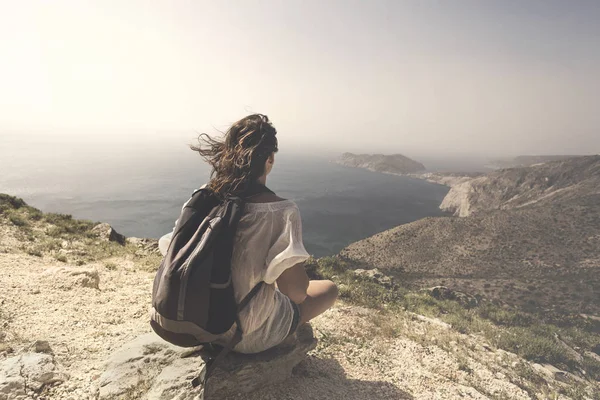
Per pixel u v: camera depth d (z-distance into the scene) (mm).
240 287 1646
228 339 1867
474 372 4789
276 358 2406
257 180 1725
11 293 4297
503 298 85438
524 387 4988
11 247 8352
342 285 9289
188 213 1665
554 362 7402
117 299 4855
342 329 5125
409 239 145000
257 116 1760
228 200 1629
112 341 3348
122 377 2289
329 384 3057
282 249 1607
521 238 135625
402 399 3215
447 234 145625
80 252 9211
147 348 2516
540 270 110625
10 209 13406
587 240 126438
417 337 5652
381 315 6461
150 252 11414
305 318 2254
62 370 2635
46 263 7258
